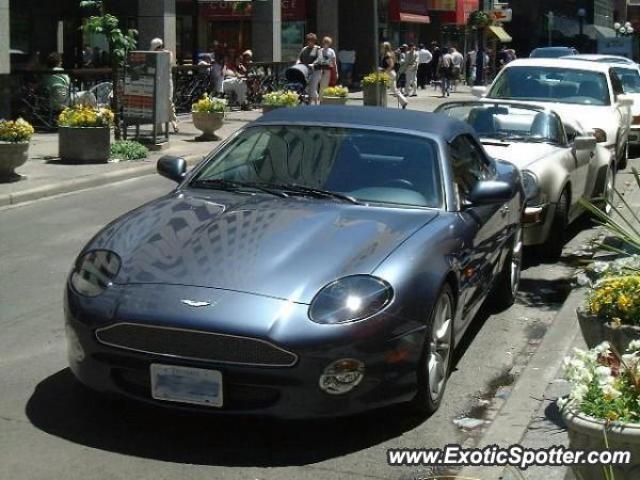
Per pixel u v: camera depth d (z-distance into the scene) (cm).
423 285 528
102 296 510
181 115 2423
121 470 483
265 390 486
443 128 682
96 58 2509
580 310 562
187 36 3119
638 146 1941
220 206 595
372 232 556
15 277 869
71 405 564
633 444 381
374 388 500
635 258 616
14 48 2345
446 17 4597
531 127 1040
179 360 487
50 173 1425
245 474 482
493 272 714
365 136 660
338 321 487
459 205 629
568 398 421
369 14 3903
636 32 6688
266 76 2761
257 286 499
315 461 500
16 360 645
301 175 636
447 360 576
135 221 582
